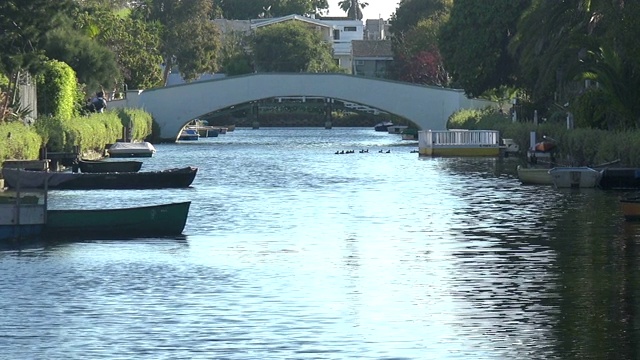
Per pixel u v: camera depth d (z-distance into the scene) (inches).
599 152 3371.1
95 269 1716.3
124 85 6815.9
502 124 5211.6
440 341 1259.8
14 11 3651.6
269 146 6146.7
